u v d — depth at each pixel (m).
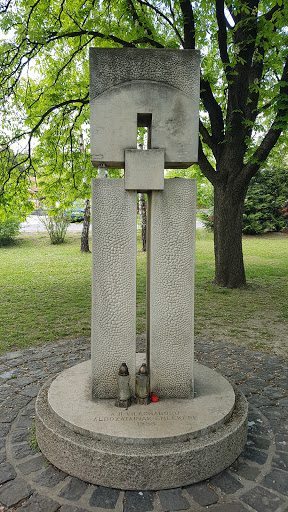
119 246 2.69
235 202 8.03
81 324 5.64
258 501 2.15
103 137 2.62
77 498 2.16
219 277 8.40
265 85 8.09
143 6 7.34
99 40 6.93
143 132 8.59
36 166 7.88
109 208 2.66
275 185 18.89
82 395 2.85
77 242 16.84
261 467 2.45
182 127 2.65
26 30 6.34
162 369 2.82
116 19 7.46
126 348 2.76
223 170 7.88
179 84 2.62
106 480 2.23
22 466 2.44
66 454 2.33
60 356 4.41
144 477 2.19
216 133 7.72
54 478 2.32
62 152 7.99
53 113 7.59
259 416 3.12
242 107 7.14
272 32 5.98
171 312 2.79
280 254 13.44
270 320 5.96
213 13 7.43
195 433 2.35
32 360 4.29
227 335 5.26
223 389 3.00
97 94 2.58
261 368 4.14
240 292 7.87
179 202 2.72
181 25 6.78
